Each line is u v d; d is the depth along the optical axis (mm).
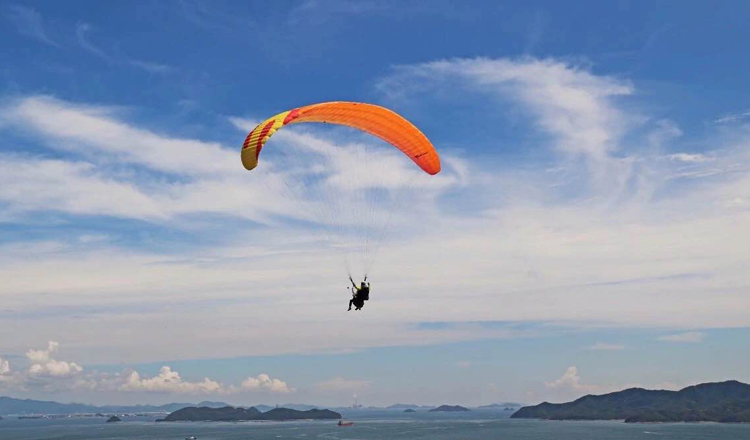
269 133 28141
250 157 28234
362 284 29844
